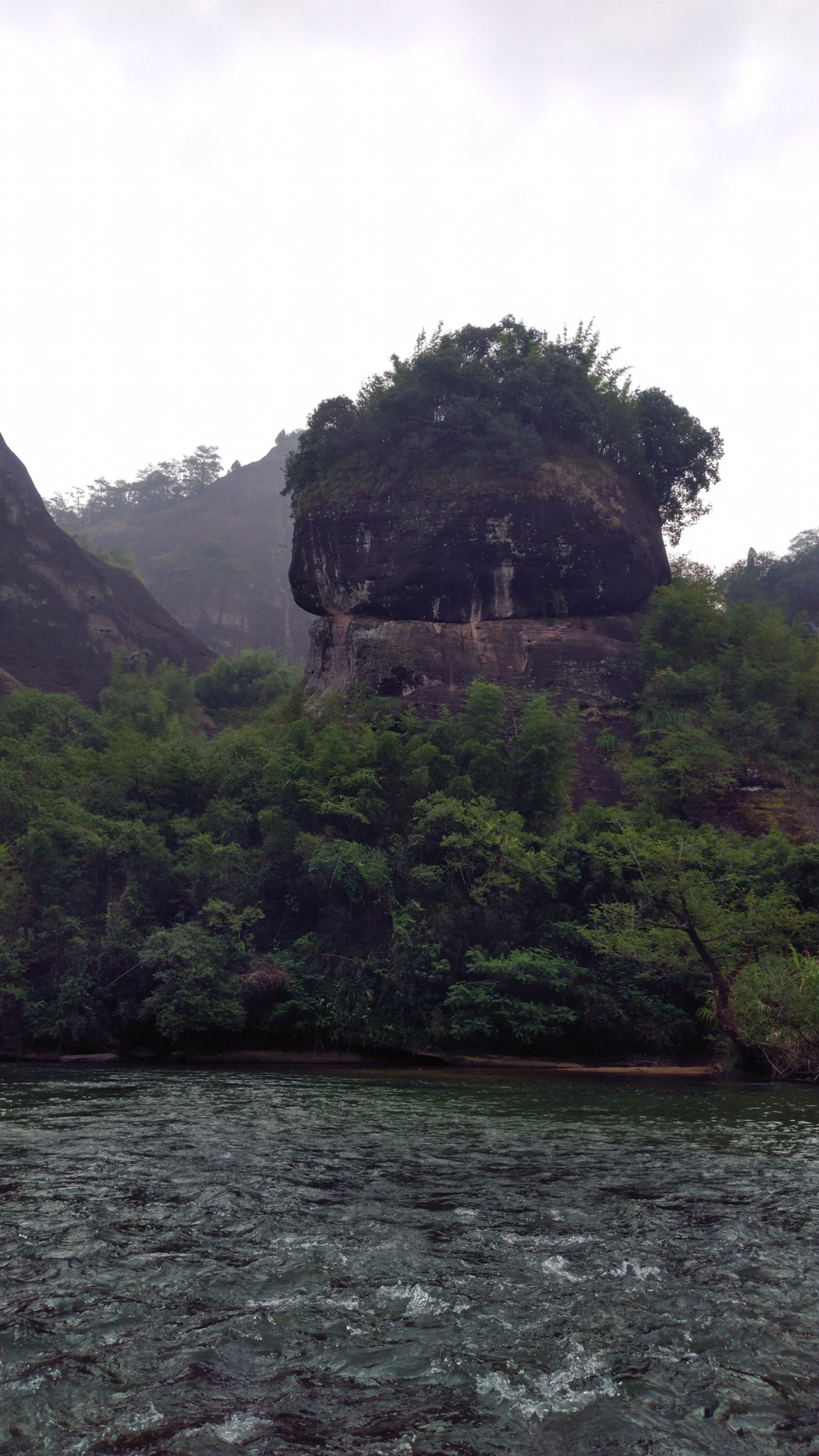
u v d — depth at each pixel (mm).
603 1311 6559
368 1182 10031
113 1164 10680
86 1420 5035
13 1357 5754
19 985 24234
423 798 28656
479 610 40969
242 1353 5867
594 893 26203
